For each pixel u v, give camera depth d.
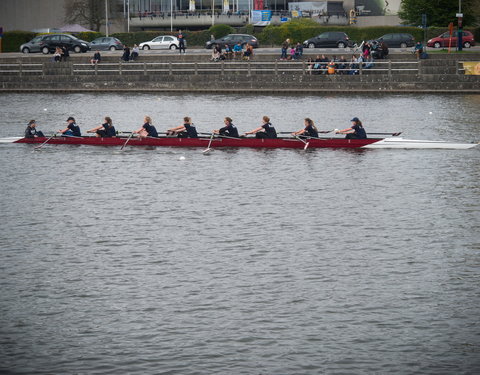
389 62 84.81
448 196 36.88
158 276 25.77
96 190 38.91
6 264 27.06
